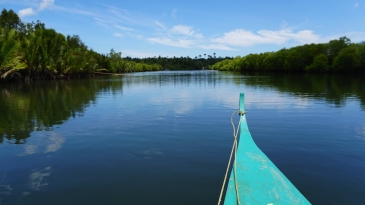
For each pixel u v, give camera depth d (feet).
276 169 17.52
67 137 30.58
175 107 51.34
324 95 66.74
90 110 48.44
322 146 26.50
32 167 21.95
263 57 298.35
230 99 62.59
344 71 191.62
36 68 140.46
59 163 22.76
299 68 232.73
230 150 25.50
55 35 151.33
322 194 17.04
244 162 18.61
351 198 16.52
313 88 86.48
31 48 130.52
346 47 196.03
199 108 49.85
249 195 14.28
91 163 22.65
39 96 71.10
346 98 60.54
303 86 95.50
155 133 31.91
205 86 105.81
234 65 384.88
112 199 16.74
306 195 16.97
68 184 18.84
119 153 25.00
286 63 243.40
